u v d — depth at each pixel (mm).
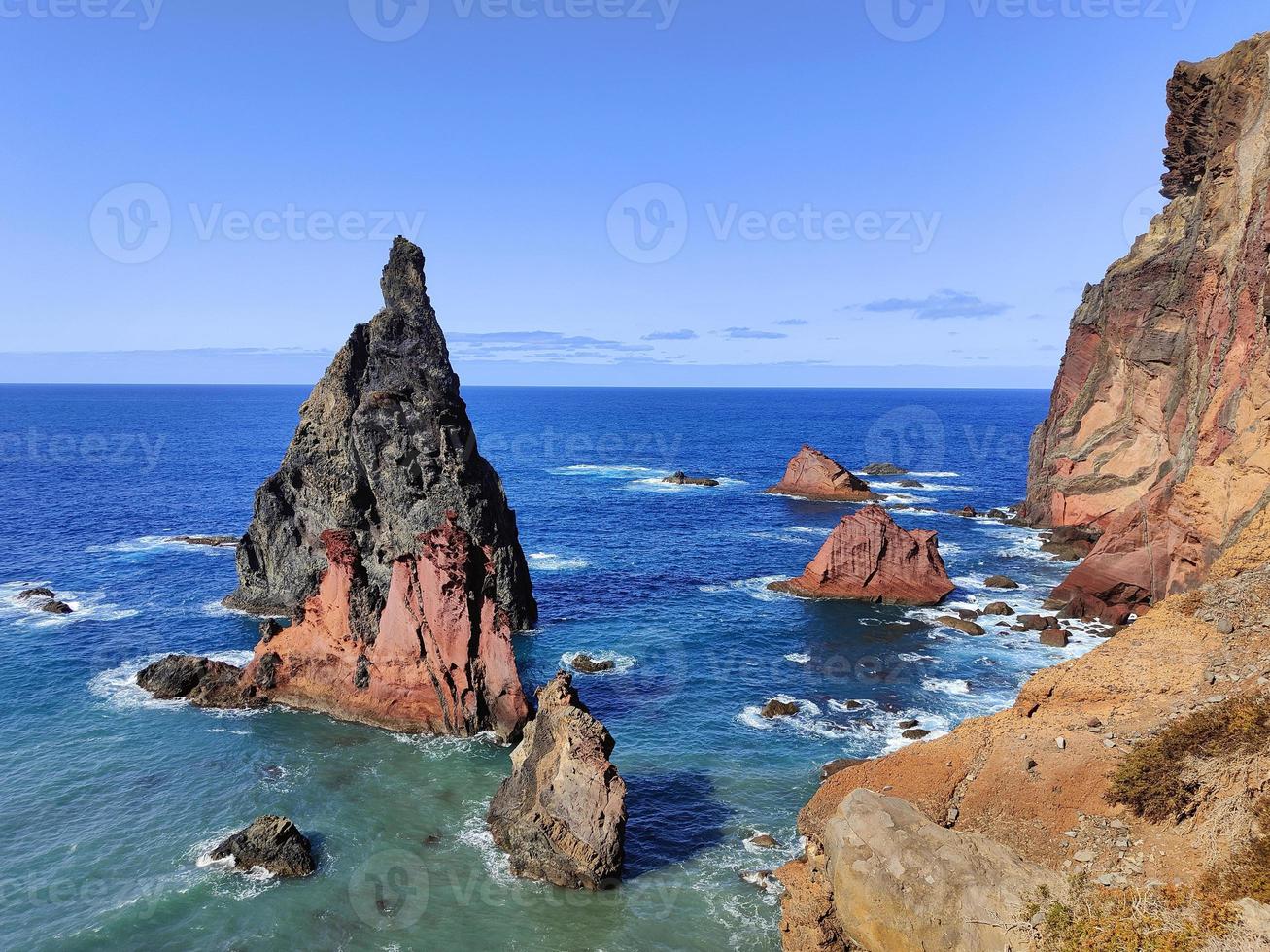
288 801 40500
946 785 29062
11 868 34906
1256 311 49969
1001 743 29734
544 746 37156
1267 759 24047
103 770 43188
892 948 24328
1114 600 67062
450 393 61406
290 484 67188
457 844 37156
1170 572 51750
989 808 27656
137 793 41062
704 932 31438
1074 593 69625
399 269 60594
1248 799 23516
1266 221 46562
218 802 40281
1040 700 32062
